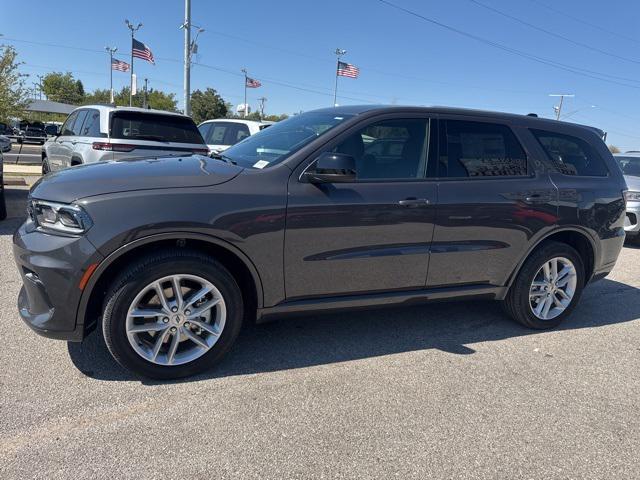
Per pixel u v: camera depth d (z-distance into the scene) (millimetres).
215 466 2377
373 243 3488
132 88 28438
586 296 5535
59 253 2791
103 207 2809
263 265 3201
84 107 9234
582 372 3615
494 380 3406
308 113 4145
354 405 2980
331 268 3406
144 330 3002
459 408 3023
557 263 4355
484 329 4328
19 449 2402
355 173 3197
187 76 21578
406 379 3340
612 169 4637
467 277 3947
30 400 2811
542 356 3852
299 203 3219
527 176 4102
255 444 2559
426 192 3627
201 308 3131
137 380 3102
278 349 3680
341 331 4082
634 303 5344
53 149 10125
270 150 3598
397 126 3676
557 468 2535
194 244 3129
